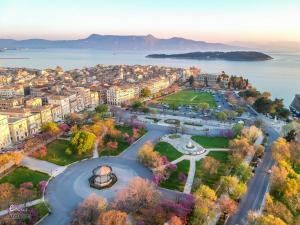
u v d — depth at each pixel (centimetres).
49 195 18888
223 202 16675
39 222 16225
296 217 15900
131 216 15700
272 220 13825
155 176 19812
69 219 16500
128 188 17525
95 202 16062
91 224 14988
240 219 16475
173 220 14175
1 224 14912
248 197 18662
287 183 18175
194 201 16500
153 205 16200
